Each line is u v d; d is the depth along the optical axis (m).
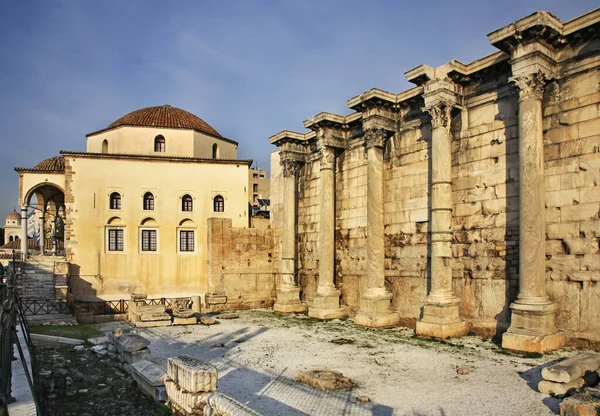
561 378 12.20
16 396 9.97
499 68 20.28
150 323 25.58
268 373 15.59
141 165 36.84
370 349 18.94
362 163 28.64
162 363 17.16
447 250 21.22
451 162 22.27
